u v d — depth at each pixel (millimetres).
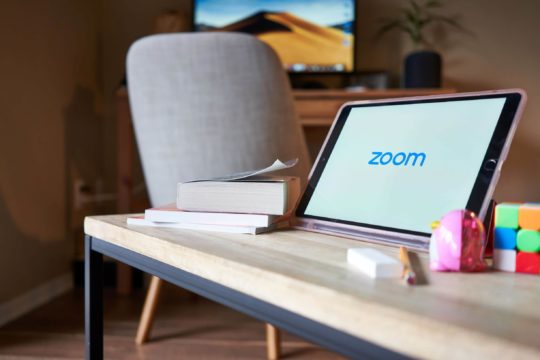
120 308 1886
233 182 566
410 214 516
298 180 673
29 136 1895
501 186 2359
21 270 1830
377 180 572
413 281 340
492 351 240
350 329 303
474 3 2381
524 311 284
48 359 1374
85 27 2373
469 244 389
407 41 2422
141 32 2547
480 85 2387
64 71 2168
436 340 260
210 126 1325
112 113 2578
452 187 498
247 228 554
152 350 1458
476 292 328
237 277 393
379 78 2252
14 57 1798
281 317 359
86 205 2395
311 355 1445
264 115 1337
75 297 2041
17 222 1809
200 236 526
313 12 2287
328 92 1938
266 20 2311
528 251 387
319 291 324
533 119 2336
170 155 1353
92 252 661
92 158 2455
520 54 2354
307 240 517
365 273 367
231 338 1573
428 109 572
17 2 1817
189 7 2518
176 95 1313
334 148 650
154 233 539
